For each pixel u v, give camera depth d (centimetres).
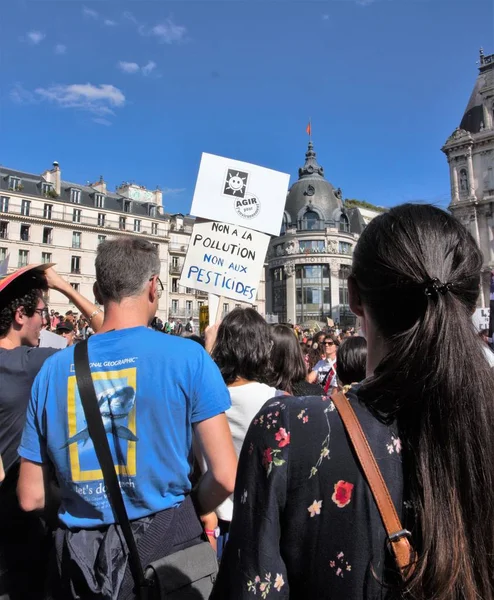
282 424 126
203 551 214
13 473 278
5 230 5212
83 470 205
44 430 216
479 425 113
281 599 115
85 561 197
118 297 235
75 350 221
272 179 543
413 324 125
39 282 317
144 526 204
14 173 5669
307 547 117
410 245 125
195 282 534
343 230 6456
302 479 119
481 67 4659
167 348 219
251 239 535
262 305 6706
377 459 117
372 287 131
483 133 4484
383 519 112
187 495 223
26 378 282
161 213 6675
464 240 131
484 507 110
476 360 117
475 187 4544
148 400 210
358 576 111
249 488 125
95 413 207
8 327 306
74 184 6131
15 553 272
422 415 117
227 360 354
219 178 541
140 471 205
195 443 249
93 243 5769
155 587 195
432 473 112
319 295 6025
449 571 103
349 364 428
